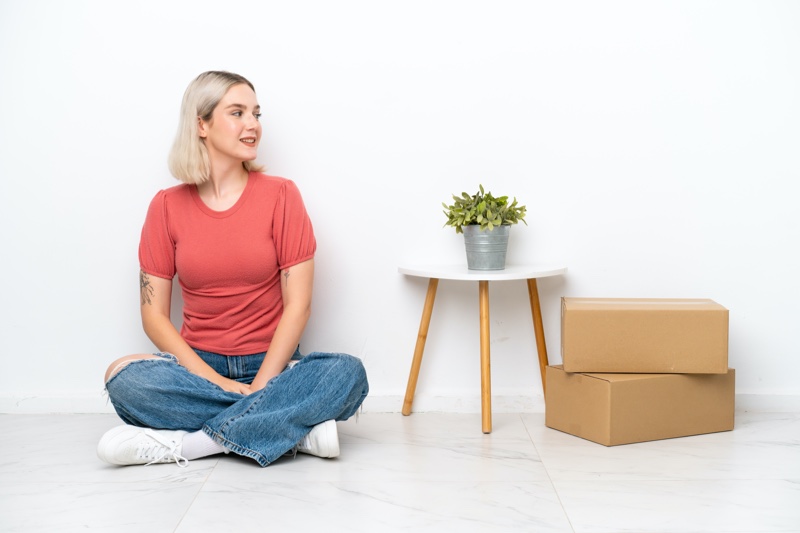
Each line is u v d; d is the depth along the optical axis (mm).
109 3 2461
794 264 2514
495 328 2541
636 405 2162
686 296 2521
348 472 1949
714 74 2473
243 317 2279
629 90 2479
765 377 2541
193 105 2221
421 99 2484
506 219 2305
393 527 1616
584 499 1763
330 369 2027
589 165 2496
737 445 2154
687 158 2492
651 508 1710
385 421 2436
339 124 2492
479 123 2488
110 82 2479
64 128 2492
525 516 1670
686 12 2461
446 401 2547
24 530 1612
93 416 2516
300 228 2273
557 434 2271
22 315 2541
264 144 2492
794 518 1653
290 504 1742
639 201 2504
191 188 2307
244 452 1989
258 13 2463
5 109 2482
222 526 1626
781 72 2467
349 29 2469
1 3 2453
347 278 2531
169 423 2043
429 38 2469
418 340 2477
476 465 1995
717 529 1600
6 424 2426
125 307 2541
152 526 1628
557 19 2465
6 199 2510
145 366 2033
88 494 1814
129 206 2514
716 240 2510
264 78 2479
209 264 2236
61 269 2529
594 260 2518
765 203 2498
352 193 2510
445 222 2508
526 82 2477
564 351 2213
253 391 2146
